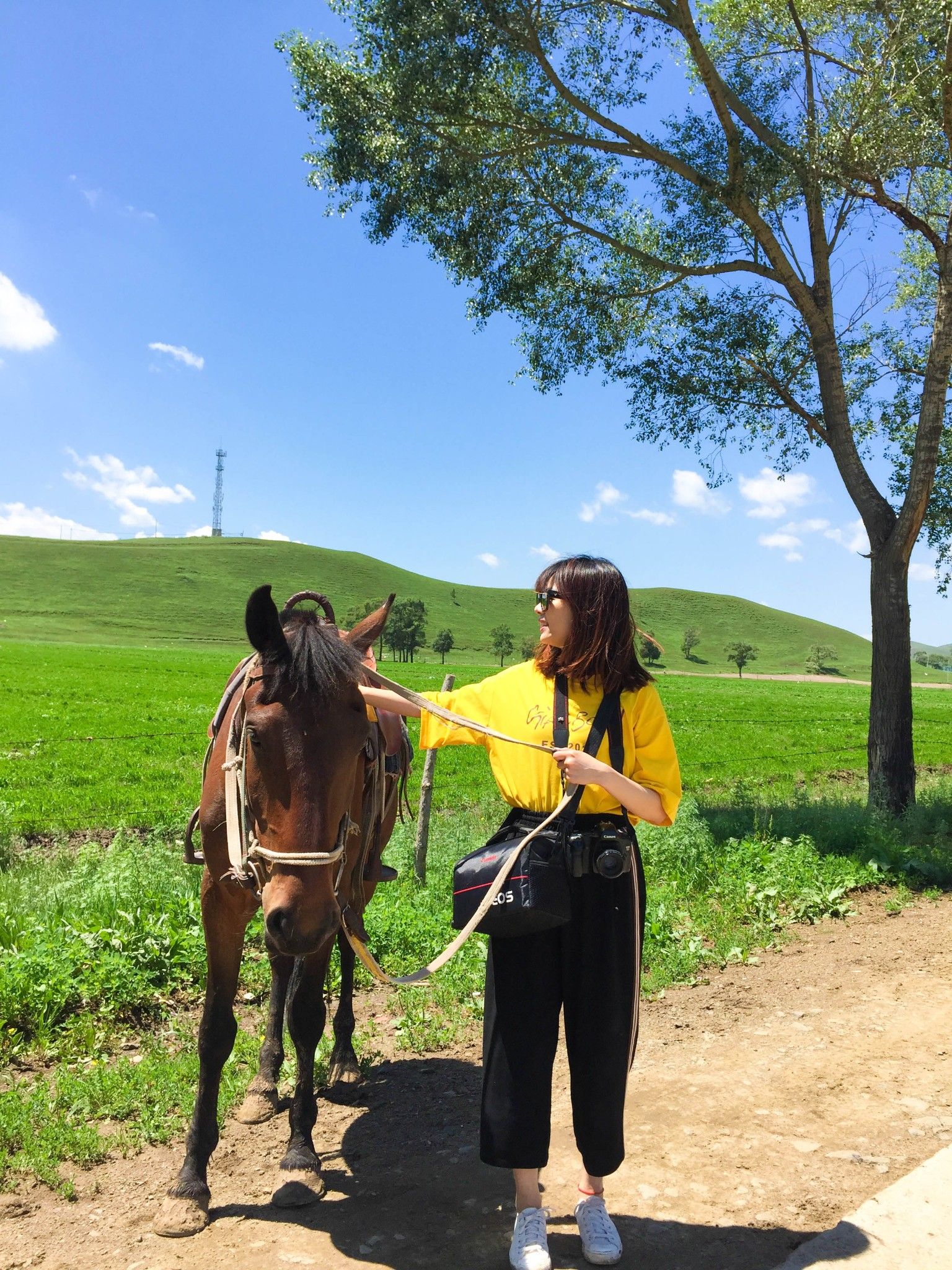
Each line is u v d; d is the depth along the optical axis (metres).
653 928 6.25
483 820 10.75
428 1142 3.68
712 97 10.80
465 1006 5.19
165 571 164.50
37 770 17.33
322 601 3.79
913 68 10.45
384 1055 4.64
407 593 180.50
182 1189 3.07
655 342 13.30
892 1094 4.02
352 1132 3.79
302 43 10.86
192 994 5.12
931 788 14.87
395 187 11.43
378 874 4.34
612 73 11.32
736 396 12.84
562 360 13.26
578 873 2.68
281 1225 3.03
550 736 2.78
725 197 11.41
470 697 2.98
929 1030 4.78
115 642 114.31
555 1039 2.74
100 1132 3.67
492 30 10.55
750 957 6.08
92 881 6.64
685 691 65.44
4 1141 3.49
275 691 2.78
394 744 4.36
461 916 2.68
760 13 11.64
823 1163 3.41
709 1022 4.98
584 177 12.27
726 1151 3.51
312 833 2.67
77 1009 4.82
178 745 22.17
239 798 2.96
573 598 2.78
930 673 155.12
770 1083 4.16
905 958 6.05
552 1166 3.45
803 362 12.88
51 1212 3.10
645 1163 3.43
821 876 7.79
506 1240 2.92
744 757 24.02
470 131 11.37
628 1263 2.77
